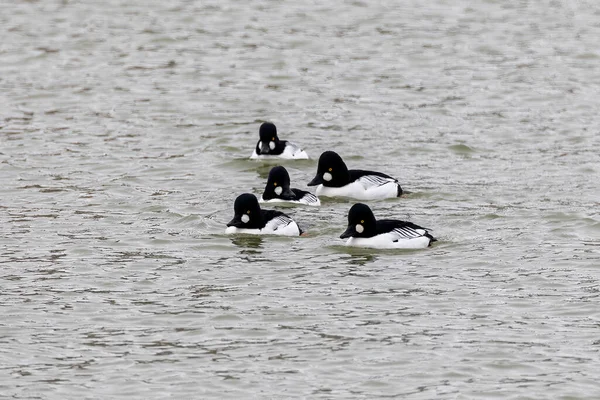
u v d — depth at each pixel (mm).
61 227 23484
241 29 45125
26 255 21562
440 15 47188
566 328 17734
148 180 27469
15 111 34438
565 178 27531
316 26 45531
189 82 38094
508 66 39844
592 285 19750
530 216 24281
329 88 37438
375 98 36219
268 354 16797
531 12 47562
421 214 24656
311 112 34719
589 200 25484
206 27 45438
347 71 39438
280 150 29609
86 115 34125
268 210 23609
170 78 38531
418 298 19188
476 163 29203
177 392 15508
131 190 26516
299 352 16859
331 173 26375
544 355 16703
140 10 47969
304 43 43062
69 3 49000
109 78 38438
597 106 35094
